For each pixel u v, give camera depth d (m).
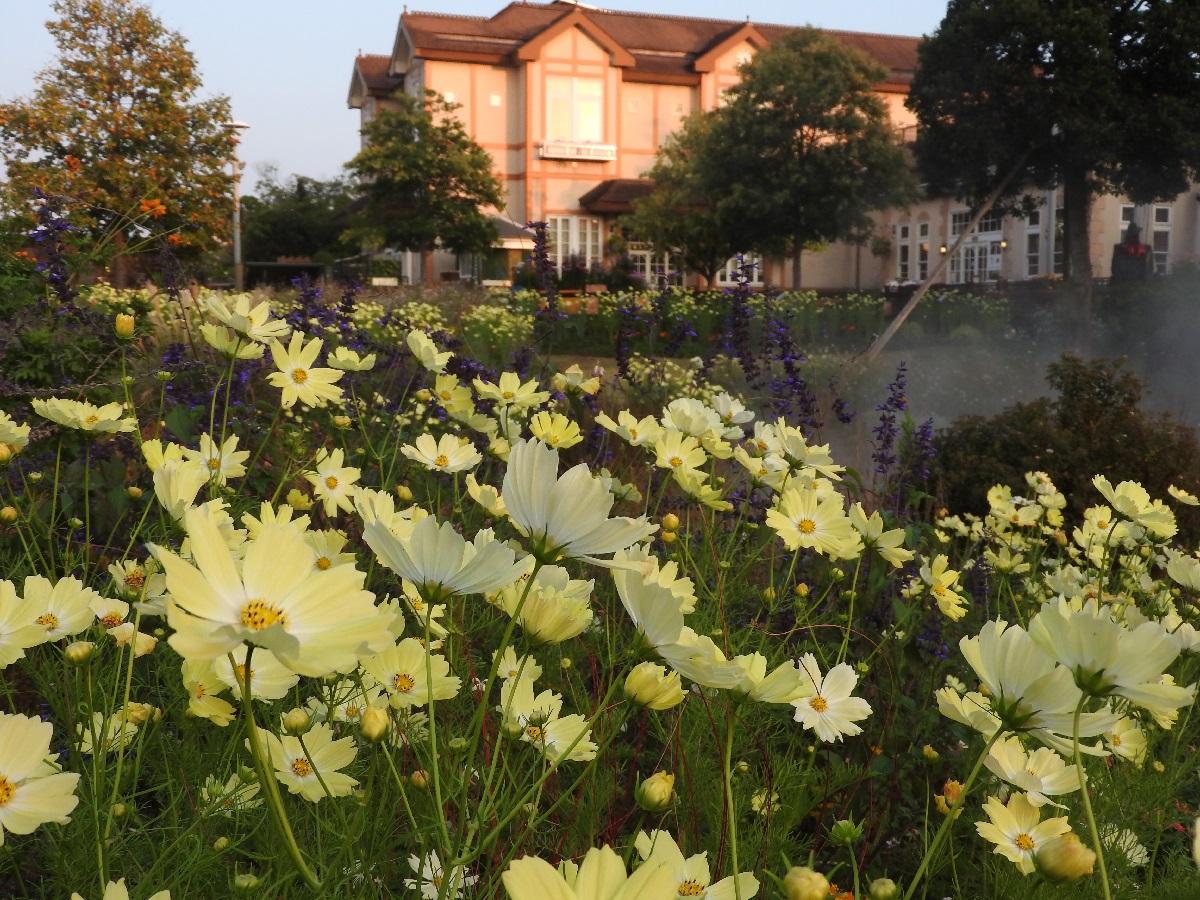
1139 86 21.86
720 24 46.69
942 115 23.38
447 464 2.40
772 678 1.14
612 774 1.77
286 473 2.47
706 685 1.10
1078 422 6.21
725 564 2.48
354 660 0.81
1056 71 21.81
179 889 1.38
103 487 3.05
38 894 1.52
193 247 23.88
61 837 1.45
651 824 1.88
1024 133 22.31
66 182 20.31
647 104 43.81
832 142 30.09
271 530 0.84
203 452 2.06
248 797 1.36
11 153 23.50
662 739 1.92
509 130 42.91
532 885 0.59
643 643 1.12
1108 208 32.19
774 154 29.22
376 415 3.88
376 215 34.38
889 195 29.30
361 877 1.35
